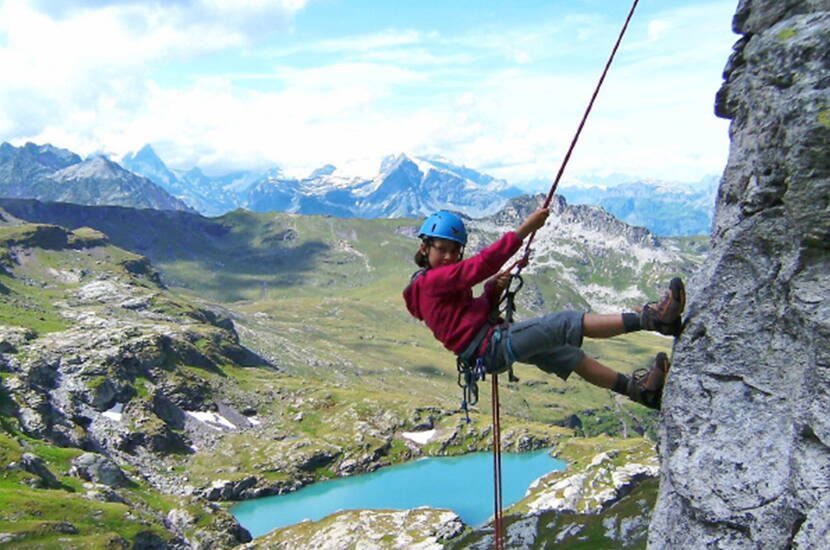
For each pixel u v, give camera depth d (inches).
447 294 116.0
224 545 2044.8
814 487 98.6
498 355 114.6
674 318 120.6
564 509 1616.6
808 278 105.2
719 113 139.6
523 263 115.4
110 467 2445.9
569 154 115.2
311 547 1704.0
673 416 121.0
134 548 1775.3
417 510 1835.6
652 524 127.9
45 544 1595.7
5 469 2041.1
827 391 99.1
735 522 109.2
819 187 100.8
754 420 111.1
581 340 119.0
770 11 118.7
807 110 102.0
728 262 118.1
